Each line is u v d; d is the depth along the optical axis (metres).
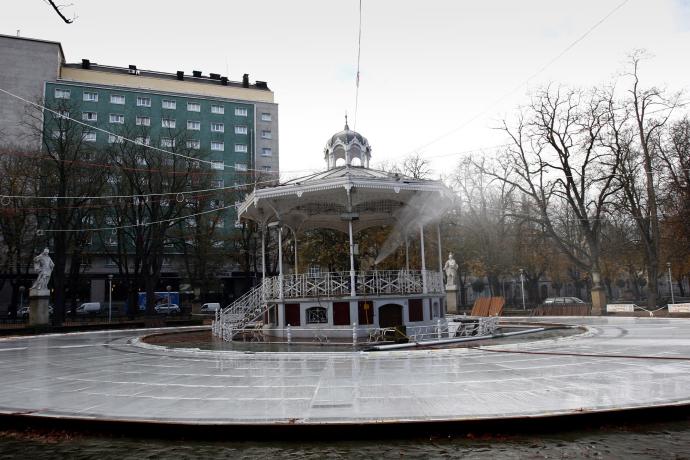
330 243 42.91
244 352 18.36
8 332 33.44
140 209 50.03
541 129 45.94
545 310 43.25
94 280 68.69
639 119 42.66
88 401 10.15
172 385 11.80
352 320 22.45
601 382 10.81
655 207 42.44
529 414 8.22
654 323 29.64
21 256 50.78
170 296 70.06
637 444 7.58
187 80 86.62
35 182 46.34
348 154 27.53
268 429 8.03
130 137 50.88
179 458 7.43
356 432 7.93
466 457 7.17
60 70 75.50
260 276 72.12
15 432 8.89
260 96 88.19
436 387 10.63
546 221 46.28
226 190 55.53
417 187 23.22
